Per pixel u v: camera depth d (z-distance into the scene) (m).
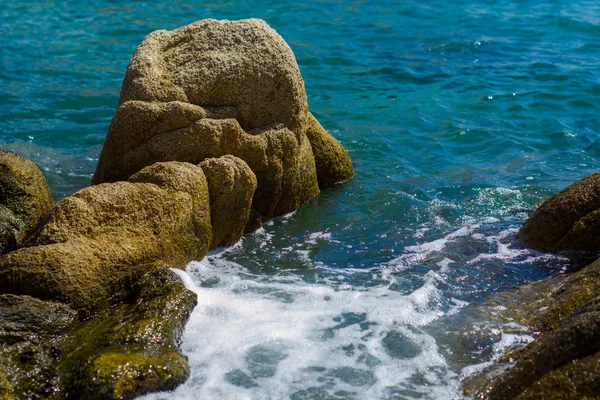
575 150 11.36
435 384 5.84
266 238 8.58
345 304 6.98
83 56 16.00
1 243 7.35
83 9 19.75
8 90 13.83
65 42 16.89
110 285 6.67
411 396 5.70
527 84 14.34
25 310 6.12
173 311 6.42
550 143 11.67
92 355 5.77
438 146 11.58
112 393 5.43
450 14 19.41
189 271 7.51
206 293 7.04
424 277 7.52
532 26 18.19
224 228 8.15
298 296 7.12
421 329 6.58
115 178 8.35
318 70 15.28
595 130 12.15
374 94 13.98
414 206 9.41
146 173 7.54
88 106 13.33
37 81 14.40
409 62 15.84
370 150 11.39
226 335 6.41
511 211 9.27
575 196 8.06
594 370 5.08
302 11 19.72
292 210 9.33
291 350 6.25
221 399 5.63
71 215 6.84
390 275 7.61
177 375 5.72
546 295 6.97
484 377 5.84
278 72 8.64
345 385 5.84
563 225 8.00
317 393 5.74
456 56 16.20
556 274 7.52
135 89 8.30
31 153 11.19
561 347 5.32
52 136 11.95
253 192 8.23
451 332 6.52
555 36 17.44
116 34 17.61
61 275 6.39
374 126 12.40
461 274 7.57
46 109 13.07
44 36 17.28
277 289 7.26
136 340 6.00
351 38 17.48
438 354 6.21
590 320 5.37
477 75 14.95
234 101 8.52
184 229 7.44
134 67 8.42
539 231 8.17
